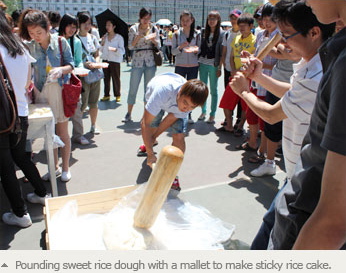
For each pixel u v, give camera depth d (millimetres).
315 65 1500
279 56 3377
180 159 1836
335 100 803
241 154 4312
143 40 5348
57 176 3553
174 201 2621
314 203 1062
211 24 5199
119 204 2373
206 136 4977
